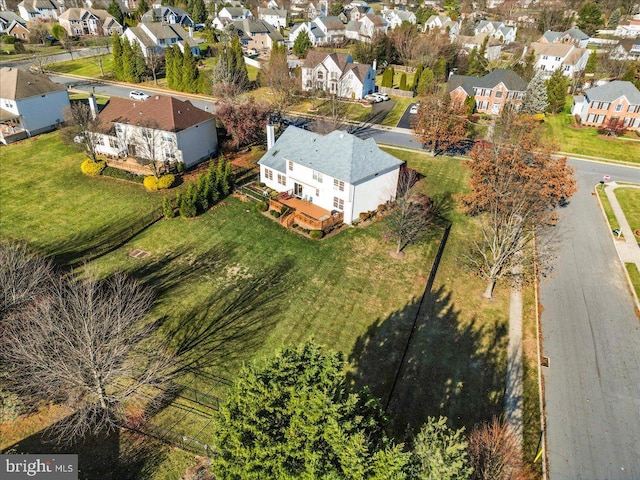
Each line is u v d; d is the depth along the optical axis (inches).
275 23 5605.3
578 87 3440.0
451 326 1131.3
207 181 1609.3
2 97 2119.8
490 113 2910.9
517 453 778.8
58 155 1998.0
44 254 1338.6
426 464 568.1
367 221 1558.8
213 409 876.6
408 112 2839.6
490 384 973.8
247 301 1179.9
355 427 593.6
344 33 5059.1
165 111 1854.1
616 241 1540.4
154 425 841.5
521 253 1397.6
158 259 1338.6
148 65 3331.7
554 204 1558.8
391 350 1047.0
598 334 1133.7
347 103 2994.6
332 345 1054.4
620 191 1895.9
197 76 3100.4
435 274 1326.3
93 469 757.9
